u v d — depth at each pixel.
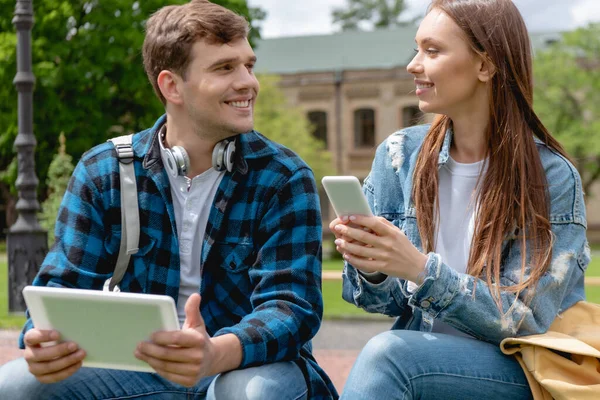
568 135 36.22
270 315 2.58
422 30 2.66
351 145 49.69
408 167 2.84
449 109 2.67
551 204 2.57
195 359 2.24
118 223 2.79
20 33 9.77
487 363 2.40
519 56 2.63
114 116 24.67
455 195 2.73
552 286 2.47
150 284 2.76
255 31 26.91
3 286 14.81
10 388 2.55
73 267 2.74
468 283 2.42
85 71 22.08
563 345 2.32
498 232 2.53
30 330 2.34
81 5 22.83
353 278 2.65
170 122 2.80
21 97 9.67
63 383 2.57
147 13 22.67
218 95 2.65
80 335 2.31
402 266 2.38
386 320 9.98
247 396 2.43
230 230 2.75
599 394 2.25
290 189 2.74
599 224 44.28
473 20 2.59
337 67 51.00
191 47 2.65
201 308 2.76
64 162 11.55
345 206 2.36
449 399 2.37
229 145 2.73
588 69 38.16
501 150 2.61
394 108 49.00
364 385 2.33
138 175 2.79
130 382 2.63
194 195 2.77
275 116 40.00
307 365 2.70
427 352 2.36
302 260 2.69
